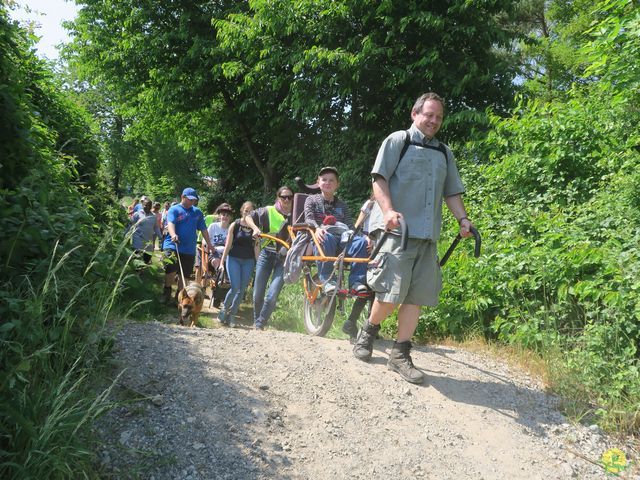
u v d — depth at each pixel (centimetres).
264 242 659
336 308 512
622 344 428
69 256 319
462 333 550
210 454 277
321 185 548
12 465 211
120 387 309
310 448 300
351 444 311
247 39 1281
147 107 1983
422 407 363
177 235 816
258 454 286
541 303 514
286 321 780
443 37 1073
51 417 227
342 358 418
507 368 462
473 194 786
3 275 292
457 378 418
